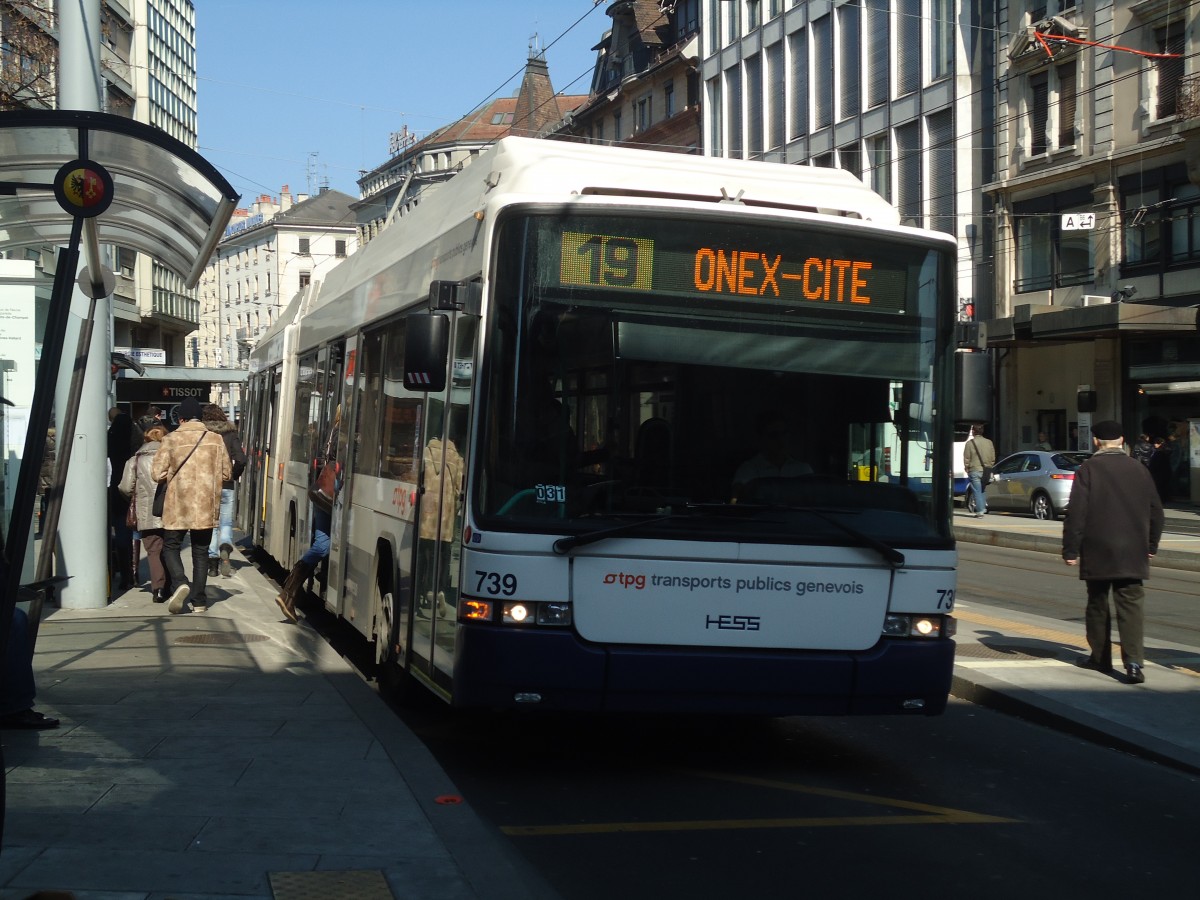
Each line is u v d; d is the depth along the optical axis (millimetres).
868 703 6918
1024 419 39031
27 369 11430
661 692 6652
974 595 16391
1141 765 7723
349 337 11156
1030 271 38062
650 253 6926
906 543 7035
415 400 8312
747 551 6816
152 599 12992
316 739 7066
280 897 4613
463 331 7133
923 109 41406
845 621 6941
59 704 7863
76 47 11531
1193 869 5727
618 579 6680
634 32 61219
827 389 7051
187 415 12172
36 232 9883
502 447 6672
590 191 7102
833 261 7148
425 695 8820
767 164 7918
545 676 6547
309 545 12195
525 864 5555
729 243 7023
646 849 5828
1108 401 35469
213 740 7004
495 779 7113
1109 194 35000
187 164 7758
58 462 7141
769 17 49312
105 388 12164
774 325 7039
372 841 5340
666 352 6879
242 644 10227
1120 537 9703
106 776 6219
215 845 5207
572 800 6680
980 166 39812
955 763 7730
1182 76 33094
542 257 6805
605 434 6770
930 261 7305
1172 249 33438
